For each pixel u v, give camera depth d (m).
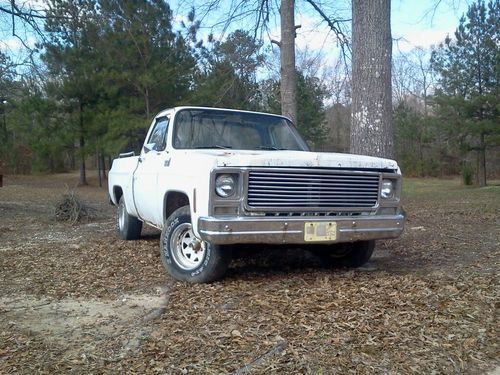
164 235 5.70
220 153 5.32
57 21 16.42
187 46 21.20
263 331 3.94
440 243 7.89
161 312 4.50
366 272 5.88
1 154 36.31
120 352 3.65
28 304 4.88
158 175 6.17
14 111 26.75
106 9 16.66
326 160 5.12
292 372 3.27
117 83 23.77
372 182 5.39
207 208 4.83
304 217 5.04
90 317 4.46
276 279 5.53
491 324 3.99
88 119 24.77
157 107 24.14
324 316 4.21
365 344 3.66
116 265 6.47
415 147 44.72
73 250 7.58
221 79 12.47
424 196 21.84
